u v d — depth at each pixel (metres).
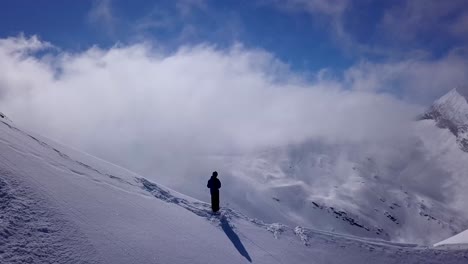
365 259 17.64
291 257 15.33
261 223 18.23
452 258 19.28
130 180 16.89
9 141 13.84
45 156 14.31
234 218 17.44
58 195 11.36
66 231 9.76
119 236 10.79
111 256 9.67
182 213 15.41
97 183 14.21
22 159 12.61
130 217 12.42
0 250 8.03
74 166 14.91
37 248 8.65
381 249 18.94
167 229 12.82
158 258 10.56
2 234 8.47
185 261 11.09
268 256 14.42
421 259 18.80
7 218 9.03
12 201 9.71
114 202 13.03
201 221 15.41
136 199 14.52
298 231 18.33
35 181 11.40
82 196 12.21
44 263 8.35
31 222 9.38
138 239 11.12
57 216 10.16
